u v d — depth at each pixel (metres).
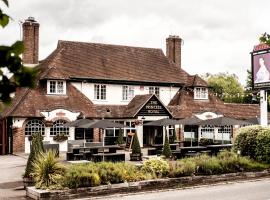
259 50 21.14
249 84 64.31
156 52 42.16
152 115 35.72
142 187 15.73
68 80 34.72
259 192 15.15
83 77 35.16
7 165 23.67
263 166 19.34
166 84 39.25
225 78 73.19
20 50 1.82
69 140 29.53
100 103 36.25
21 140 30.78
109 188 14.95
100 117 34.09
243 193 15.00
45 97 32.97
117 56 39.25
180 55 42.56
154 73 39.38
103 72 36.72
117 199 14.06
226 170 18.25
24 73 1.85
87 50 38.09
